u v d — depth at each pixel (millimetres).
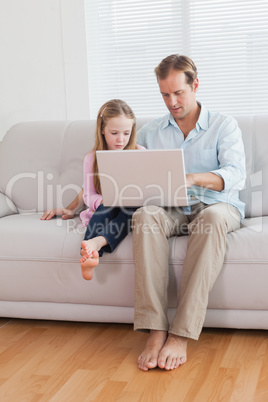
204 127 2174
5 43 3273
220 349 1855
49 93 3273
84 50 3176
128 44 3240
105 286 2004
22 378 1707
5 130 3336
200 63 3189
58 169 2543
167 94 2102
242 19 3096
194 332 1746
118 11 3203
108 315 2053
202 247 1795
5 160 2588
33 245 2076
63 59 3215
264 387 1583
